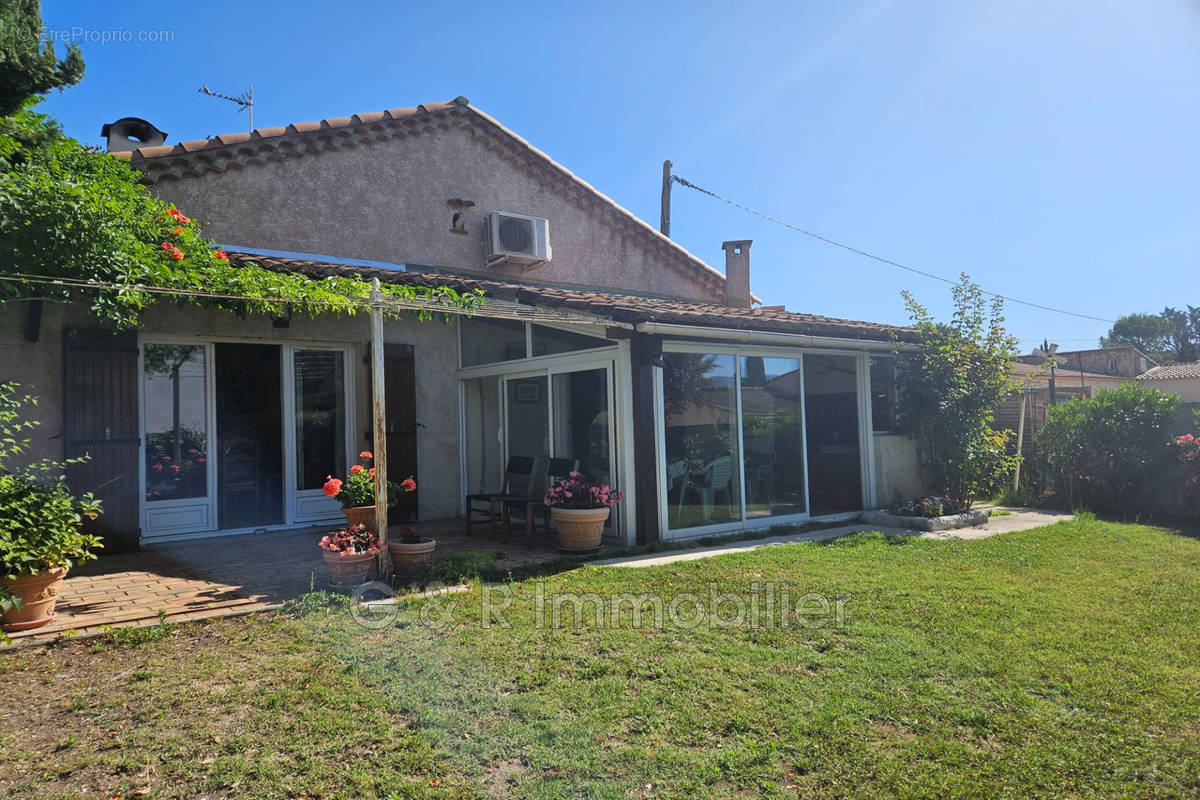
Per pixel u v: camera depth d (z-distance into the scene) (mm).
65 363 7312
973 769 3131
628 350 8117
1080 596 5762
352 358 9805
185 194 9453
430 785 3010
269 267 8469
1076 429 11844
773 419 9492
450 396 10531
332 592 5801
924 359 10781
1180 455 10672
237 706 3705
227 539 8438
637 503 8016
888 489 10766
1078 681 4027
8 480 4957
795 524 9539
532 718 3592
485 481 10438
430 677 4074
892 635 4785
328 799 2891
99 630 4828
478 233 12008
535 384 9516
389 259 11031
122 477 7594
